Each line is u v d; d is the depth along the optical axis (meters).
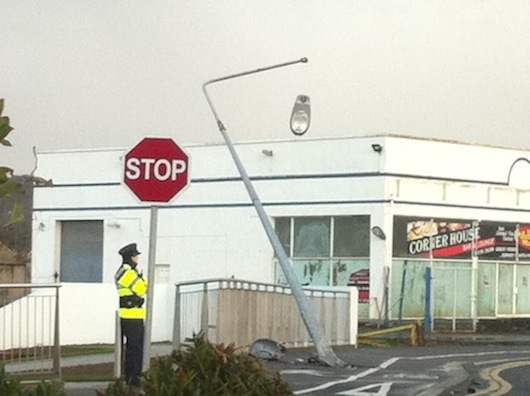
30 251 50.44
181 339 21.30
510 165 43.62
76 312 25.58
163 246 44.75
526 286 44.28
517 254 43.91
